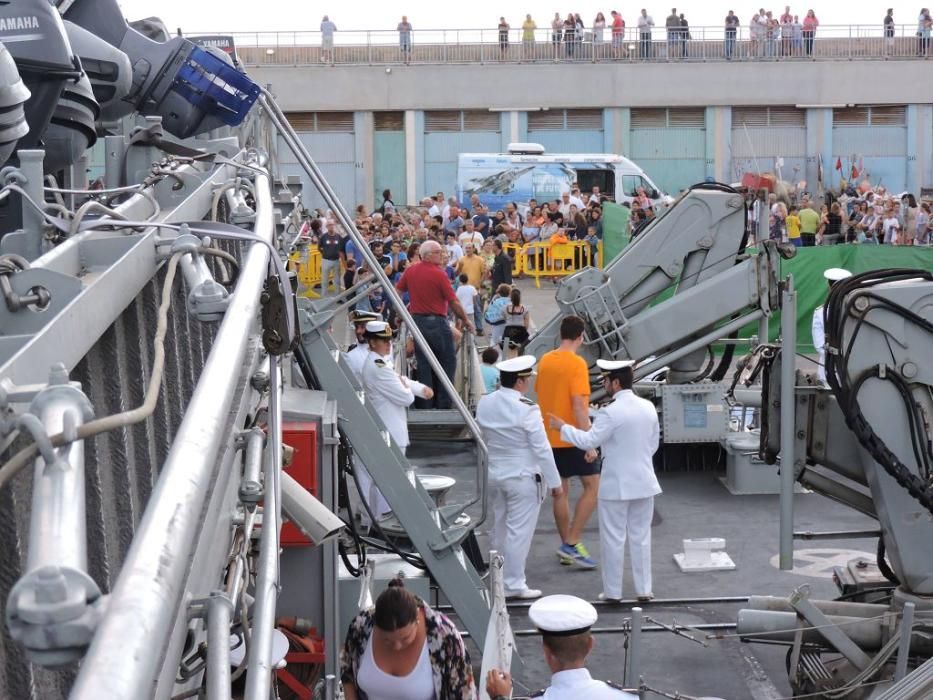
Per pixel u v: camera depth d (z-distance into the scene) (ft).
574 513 40.40
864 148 150.10
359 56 146.51
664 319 46.19
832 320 25.43
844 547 37.93
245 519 10.96
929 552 25.89
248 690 6.65
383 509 33.68
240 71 26.35
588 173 118.93
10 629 4.01
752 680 28.35
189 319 13.14
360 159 147.95
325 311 28.71
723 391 45.88
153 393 5.38
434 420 48.44
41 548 4.30
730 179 150.10
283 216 32.07
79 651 4.02
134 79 25.63
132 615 4.03
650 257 47.29
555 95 147.33
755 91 147.64
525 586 33.63
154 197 15.20
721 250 47.03
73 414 4.90
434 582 30.81
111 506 8.88
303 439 24.47
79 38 23.27
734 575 35.32
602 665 29.43
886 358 25.32
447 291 48.93
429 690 16.99
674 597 33.60
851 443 26.91
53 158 17.22
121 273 8.80
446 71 146.72
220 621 6.92
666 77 147.23
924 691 20.25
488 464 30.68
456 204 109.40
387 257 81.00
